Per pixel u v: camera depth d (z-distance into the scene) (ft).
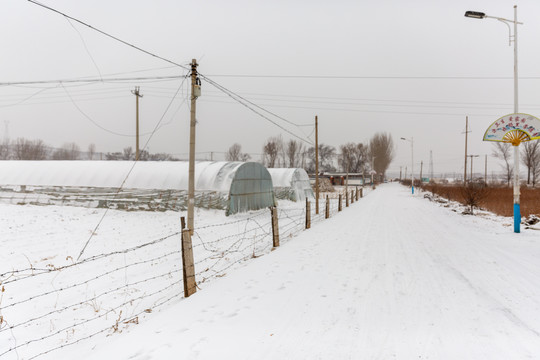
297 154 264.52
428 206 74.13
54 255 26.78
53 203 62.13
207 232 38.93
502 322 13.43
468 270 21.31
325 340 12.02
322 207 74.84
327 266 22.59
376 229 39.75
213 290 17.78
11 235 33.12
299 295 16.87
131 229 39.68
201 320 13.87
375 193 143.02
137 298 17.79
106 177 63.67
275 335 12.44
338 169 327.06
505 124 35.78
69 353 12.14
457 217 52.60
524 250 26.86
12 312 16.02
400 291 17.39
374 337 12.24
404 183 293.64
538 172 165.27
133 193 58.70
